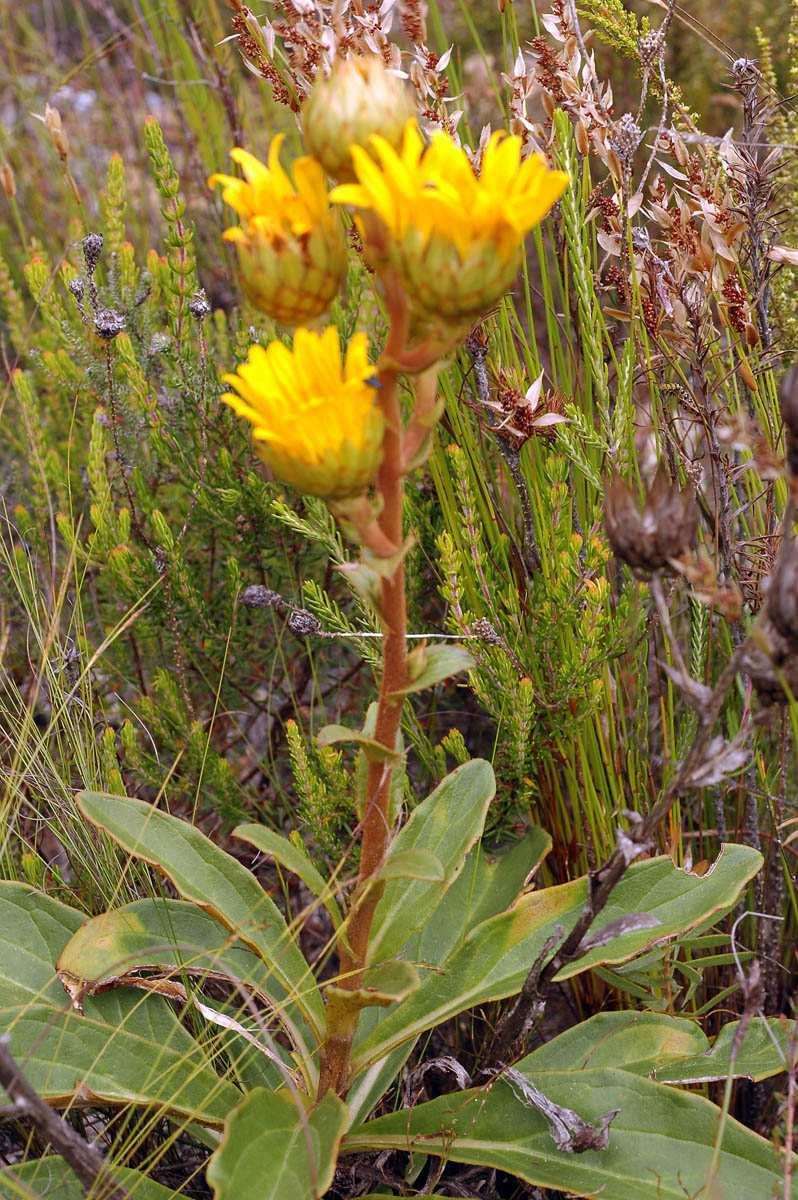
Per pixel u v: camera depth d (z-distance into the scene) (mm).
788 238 724
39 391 1000
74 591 760
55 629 644
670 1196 492
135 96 1216
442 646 469
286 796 783
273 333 772
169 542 718
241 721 846
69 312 885
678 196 632
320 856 704
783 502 639
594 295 638
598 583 606
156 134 729
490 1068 546
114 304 832
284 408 404
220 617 804
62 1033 535
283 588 833
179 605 756
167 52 1129
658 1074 547
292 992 531
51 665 689
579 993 663
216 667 793
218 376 800
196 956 553
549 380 711
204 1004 576
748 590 624
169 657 799
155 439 777
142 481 783
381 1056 548
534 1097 519
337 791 648
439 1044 652
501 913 577
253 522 769
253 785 810
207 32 997
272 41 634
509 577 659
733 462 668
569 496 632
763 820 657
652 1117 514
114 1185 492
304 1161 478
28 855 623
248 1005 558
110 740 649
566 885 576
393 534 450
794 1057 501
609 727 638
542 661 652
